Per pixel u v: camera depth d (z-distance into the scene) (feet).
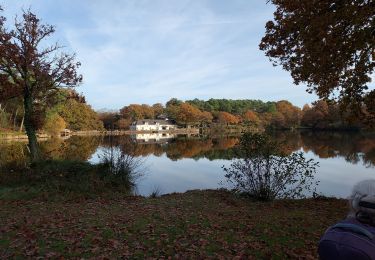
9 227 27.66
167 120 515.09
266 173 41.01
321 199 42.52
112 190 49.11
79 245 23.26
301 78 40.37
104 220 30.19
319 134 279.90
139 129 469.16
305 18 34.96
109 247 22.99
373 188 7.14
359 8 30.66
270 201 40.45
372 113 37.47
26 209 35.17
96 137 273.75
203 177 69.77
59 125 262.47
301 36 35.73
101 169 56.65
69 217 31.40
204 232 26.37
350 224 6.98
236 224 28.86
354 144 153.79
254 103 581.53
